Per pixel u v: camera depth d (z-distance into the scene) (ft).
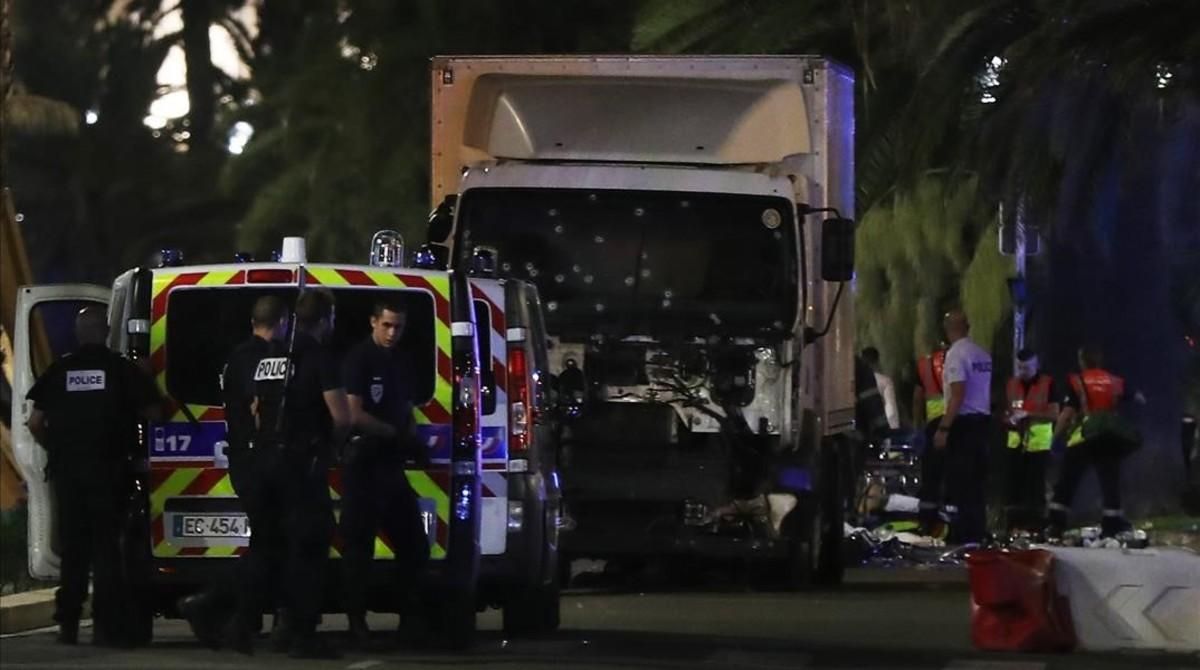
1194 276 252.21
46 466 123.95
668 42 224.33
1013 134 185.57
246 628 117.29
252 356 115.44
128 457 121.70
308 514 115.03
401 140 306.14
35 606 147.33
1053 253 249.14
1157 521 234.79
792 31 220.84
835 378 178.91
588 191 170.60
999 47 185.78
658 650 125.49
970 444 207.41
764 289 168.25
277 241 379.55
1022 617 126.00
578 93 176.96
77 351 122.72
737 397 166.71
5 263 209.97
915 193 265.75
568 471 165.78
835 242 168.25
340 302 122.01
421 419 119.55
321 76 317.63
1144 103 190.19
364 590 117.29
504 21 297.33
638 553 166.91
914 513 242.78
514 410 126.00
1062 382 250.37
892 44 212.64
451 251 171.53
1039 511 228.84
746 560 174.91
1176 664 120.67
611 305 169.07
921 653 125.49
